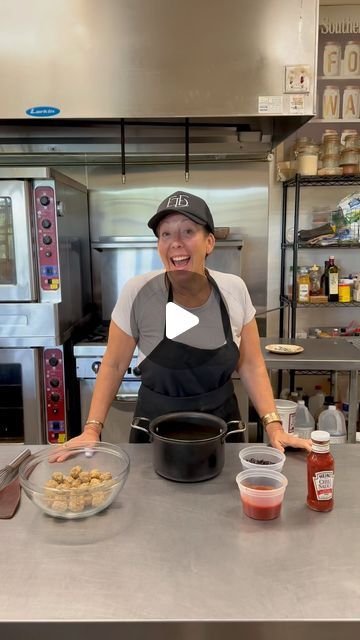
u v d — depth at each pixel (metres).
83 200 2.61
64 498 0.86
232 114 1.80
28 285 1.98
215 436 1.03
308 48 1.76
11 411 2.12
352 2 2.62
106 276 2.48
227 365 1.30
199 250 1.20
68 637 0.63
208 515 0.88
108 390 1.34
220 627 0.63
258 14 1.75
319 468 0.88
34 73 1.78
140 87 1.79
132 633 0.63
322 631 0.63
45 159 2.67
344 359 1.93
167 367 1.29
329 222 2.74
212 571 0.72
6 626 0.63
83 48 1.77
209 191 2.71
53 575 0.72
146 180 2.71
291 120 2.06
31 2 1.74
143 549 0.78
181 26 1.75
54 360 2.07
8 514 0.88
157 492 0.96
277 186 2.78
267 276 2.80
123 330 1.36
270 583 0.70
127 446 1.21
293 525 0.85
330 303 2.69
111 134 2.40
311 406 2.59
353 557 0.76
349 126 2.73
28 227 1.95
